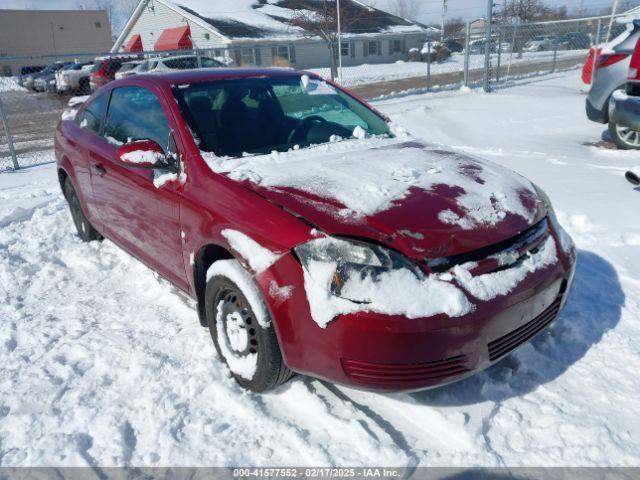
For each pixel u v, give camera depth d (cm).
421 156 314
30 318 355
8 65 5416
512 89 1498
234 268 257
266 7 3869
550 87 1506
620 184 568
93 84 1908
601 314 325
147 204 330
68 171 459
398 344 215
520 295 237
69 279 420
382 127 385
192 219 286
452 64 3191
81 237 506
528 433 239
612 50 760
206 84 351
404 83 2142
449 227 236
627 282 363
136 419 256
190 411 260
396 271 222
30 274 434
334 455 230
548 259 259
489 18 1407
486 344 230
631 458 223
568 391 263
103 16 5938
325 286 222
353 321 216
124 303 374
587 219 459
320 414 252
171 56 1565
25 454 236
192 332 327
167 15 3528
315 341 226
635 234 427
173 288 389
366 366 220
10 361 306
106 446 239
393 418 250
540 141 830
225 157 304
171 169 305
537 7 3309
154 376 285
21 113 1875
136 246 370
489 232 240
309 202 249
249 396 268
